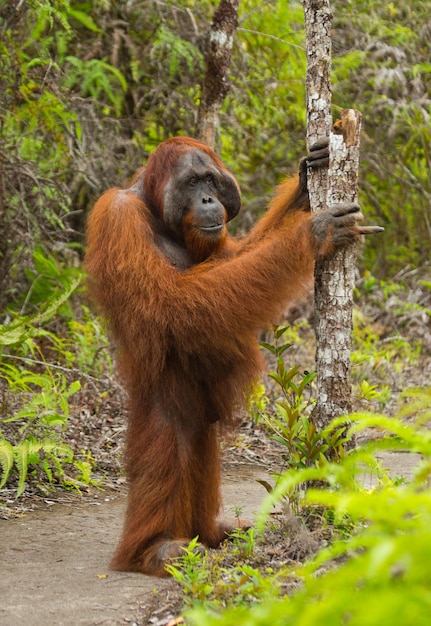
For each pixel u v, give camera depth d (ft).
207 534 28.76
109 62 62.03
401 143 76.79
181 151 27.71
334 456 25.63
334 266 25.61
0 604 22.89
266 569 22.00
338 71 70.13
